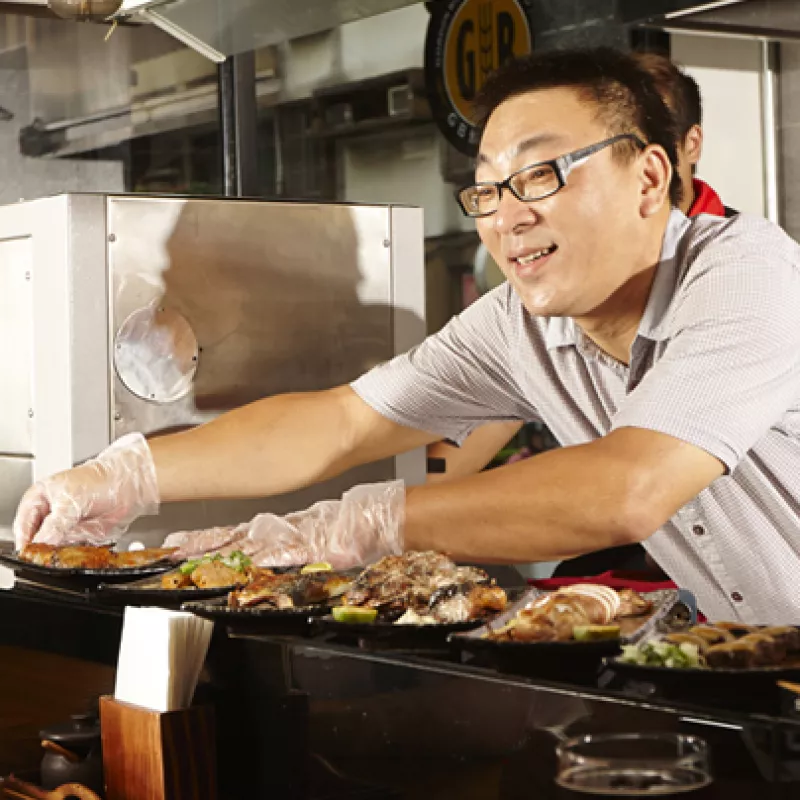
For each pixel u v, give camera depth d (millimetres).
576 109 1643
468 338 2111
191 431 2113
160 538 2268
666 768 1030
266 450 2092
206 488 2059
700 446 1503
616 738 1054
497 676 1225
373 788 1336
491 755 1229
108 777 1504
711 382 1535
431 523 1621
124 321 2240
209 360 2332
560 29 3869
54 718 1715
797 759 1021
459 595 1417
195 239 2307
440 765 1271
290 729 1421
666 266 1724
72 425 2199
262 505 2367
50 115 3184
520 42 3887
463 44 3799
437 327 3811
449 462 2865
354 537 1690
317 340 2445
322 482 2432
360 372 2498
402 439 2178
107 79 3256
